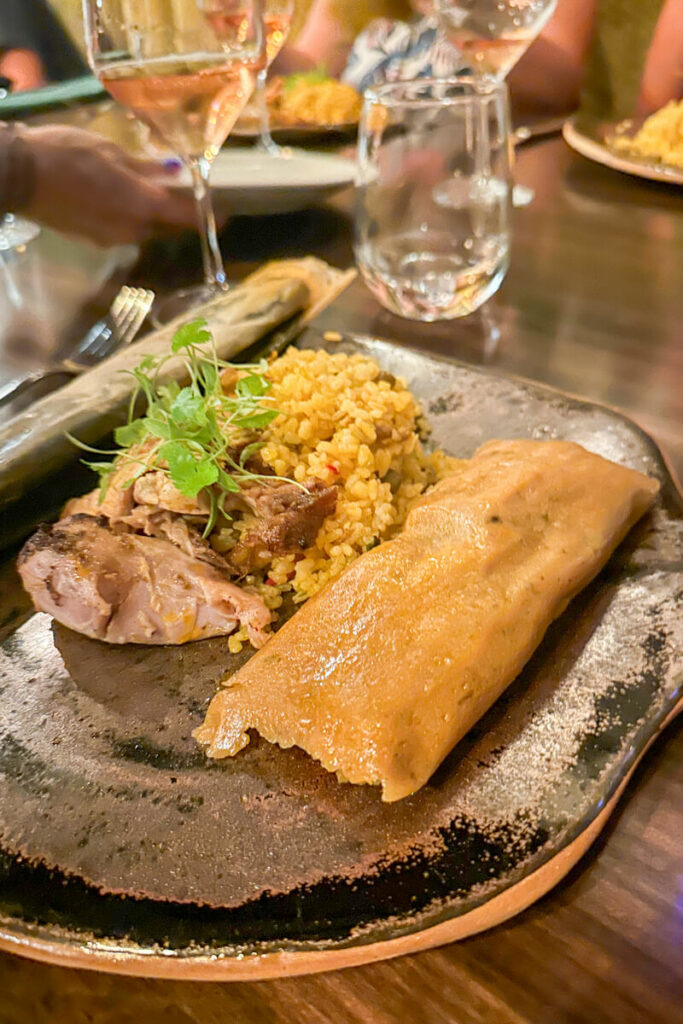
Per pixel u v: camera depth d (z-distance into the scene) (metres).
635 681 0.30
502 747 0.29
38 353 0.49
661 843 0.27
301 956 0.24
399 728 0.28
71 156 0.60
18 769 0.30
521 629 0.30
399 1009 0.24
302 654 0.31
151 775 0.30
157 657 0.33
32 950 0.26
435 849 0.27
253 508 0.35
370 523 0.36
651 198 0.61
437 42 0.73
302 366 0.41
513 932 0.25
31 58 0.90
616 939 0.25
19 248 0.59
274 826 0.28
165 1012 0.24
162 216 0.61
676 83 0.69
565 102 0.80
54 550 0.34
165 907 0.26
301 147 0.66
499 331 0.48
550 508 0.34
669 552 0.34
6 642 0.34
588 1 0.79
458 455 0.40
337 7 0.83
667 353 0.45
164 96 0.45
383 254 0.49
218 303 0.47
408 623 0.30
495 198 0.49
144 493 0.36
